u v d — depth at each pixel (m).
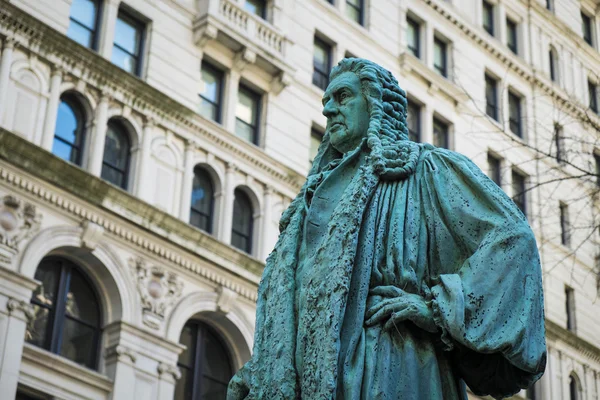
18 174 20.67
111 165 22.95
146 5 24.67
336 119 3.25
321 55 28.67
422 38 31.72
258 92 26.52
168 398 21.66
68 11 23.05
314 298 2.84
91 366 21.17
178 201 23.52
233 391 3.00
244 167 25.06
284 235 3.15
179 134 24.00
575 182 30.69
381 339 2.75
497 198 2.87
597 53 36.31
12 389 19.11
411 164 3.02
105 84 22.86
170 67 24.69
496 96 33.03
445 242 2.90
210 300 23.27
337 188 3.12
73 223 21.38
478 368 2.81
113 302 21.67
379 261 2.89
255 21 26.36
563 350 30.77
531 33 34.72
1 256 19.94
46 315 20.83
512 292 2.71
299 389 2.82
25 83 21.61
